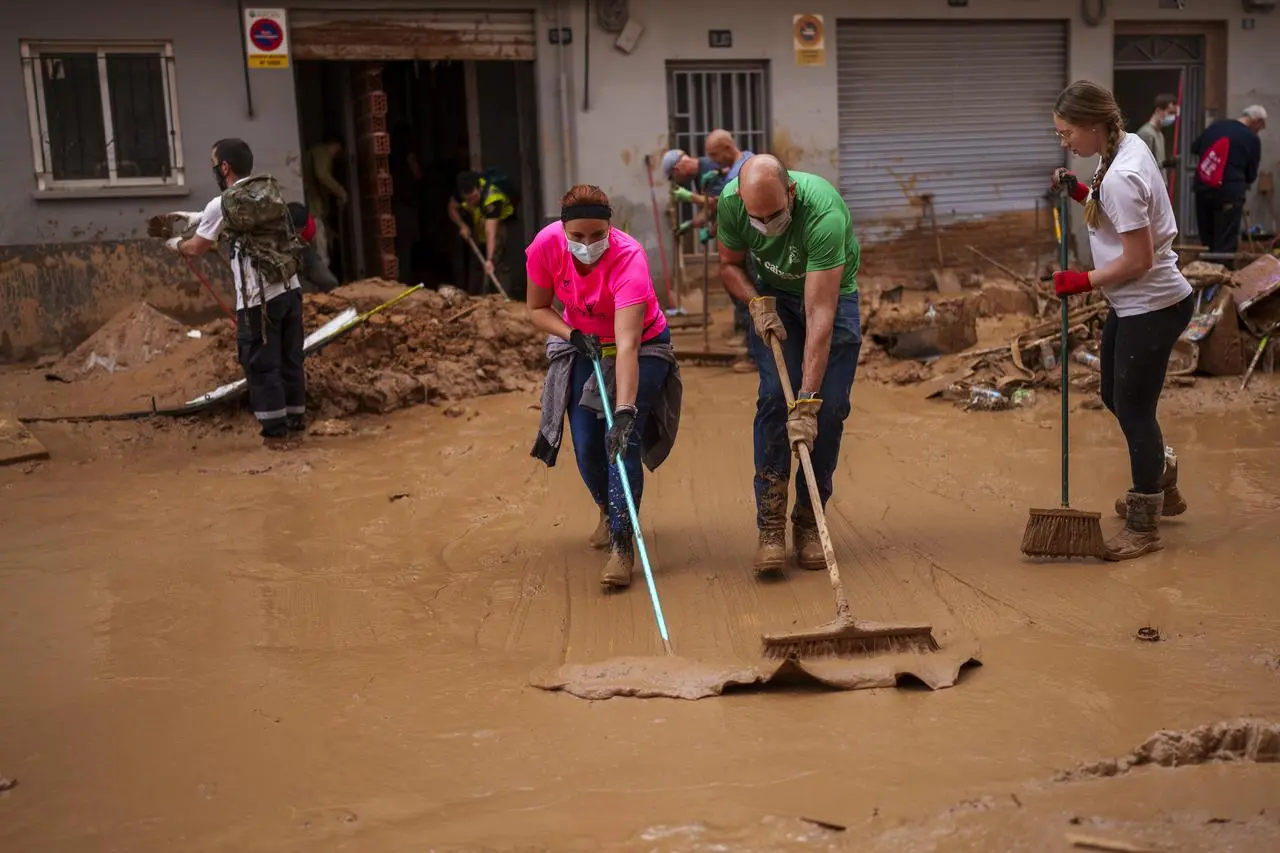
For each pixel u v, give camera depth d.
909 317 9.97
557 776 3.43
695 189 14.49
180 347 9.91
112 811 3.32
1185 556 5.16
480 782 3.42
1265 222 16.64
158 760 3.63
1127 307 5.06
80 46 11.91
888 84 15.30
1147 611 4.55
